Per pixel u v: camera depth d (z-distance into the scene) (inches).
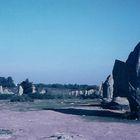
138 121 1729.8
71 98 4367.6
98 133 1309.1
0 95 4165.8
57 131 1358.3
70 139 1167.0
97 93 4539.9
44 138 1190.9
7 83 6087.6
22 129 1414.9
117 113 2118.6
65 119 1786.4
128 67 1957.4
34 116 1927.9
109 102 2642.7
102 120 1758.1
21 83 4618.6
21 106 2797.7
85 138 1192.8
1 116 1929.1
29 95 4207.7
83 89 5334.6
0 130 1378.0
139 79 1895.9
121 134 1291.8
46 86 6023.6
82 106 2733.8
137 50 1951.3
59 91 5128.0
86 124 1581.0
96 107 2591.0
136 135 1270.9
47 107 2662.4
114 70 2495.1
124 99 2400.3
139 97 1876.2
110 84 3353.8
